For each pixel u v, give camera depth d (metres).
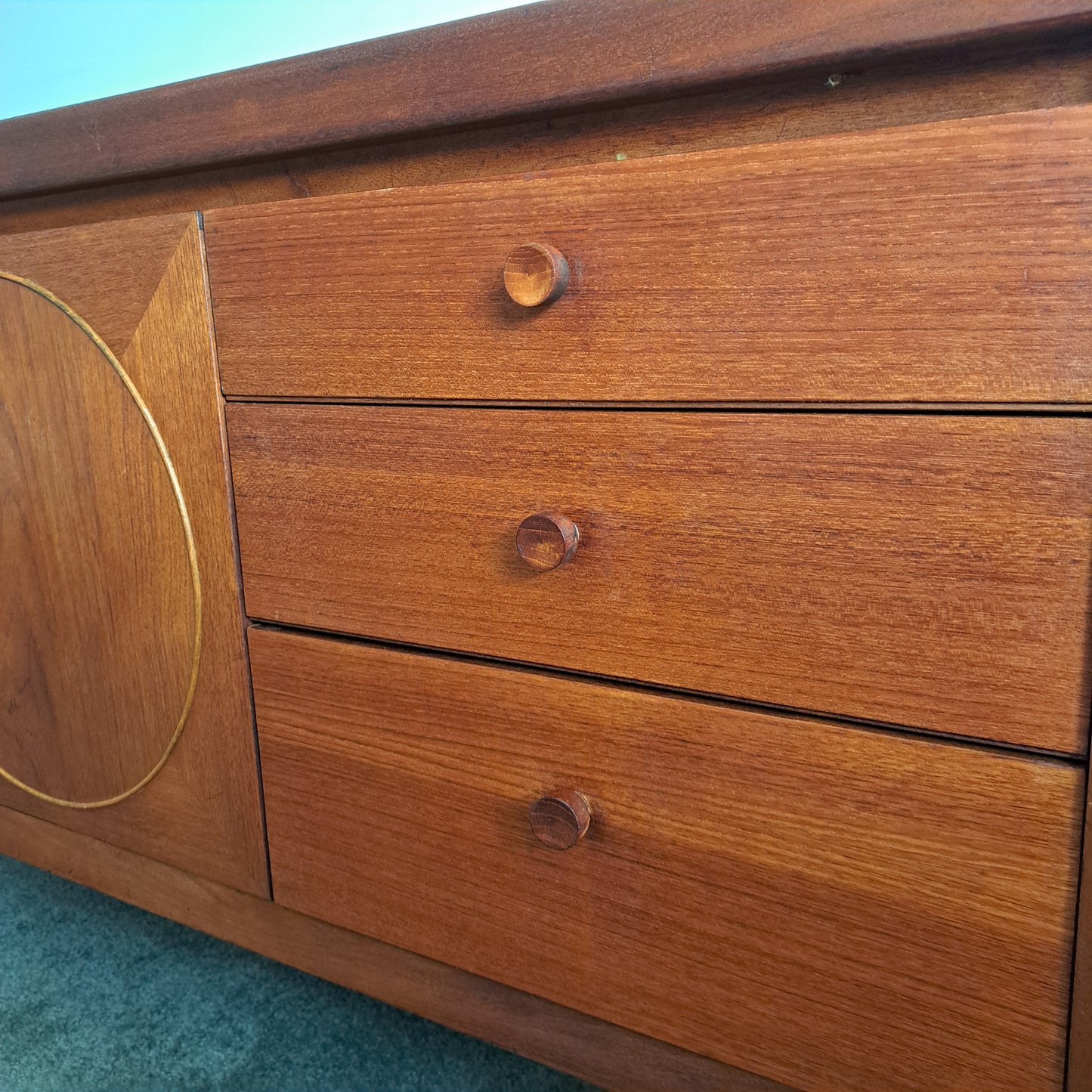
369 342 0.51
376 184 0.53
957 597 0.39
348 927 0.60
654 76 0.41
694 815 0.47
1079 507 0.36
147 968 0.77
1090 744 0.38
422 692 0.53
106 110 0.56
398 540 0.52
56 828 0.75
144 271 0.57
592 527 0.46
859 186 0.38
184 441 0.58
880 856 0.43
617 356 0.44
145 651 0.64
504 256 0.46
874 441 0.39
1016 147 0.35
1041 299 0.36
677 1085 0.52
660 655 0.46
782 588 0.42
